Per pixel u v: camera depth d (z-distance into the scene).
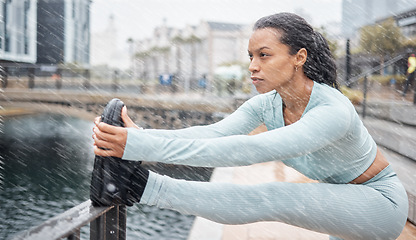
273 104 1.29
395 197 1.15
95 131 0.94
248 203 1.03
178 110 18.09
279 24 1.10
